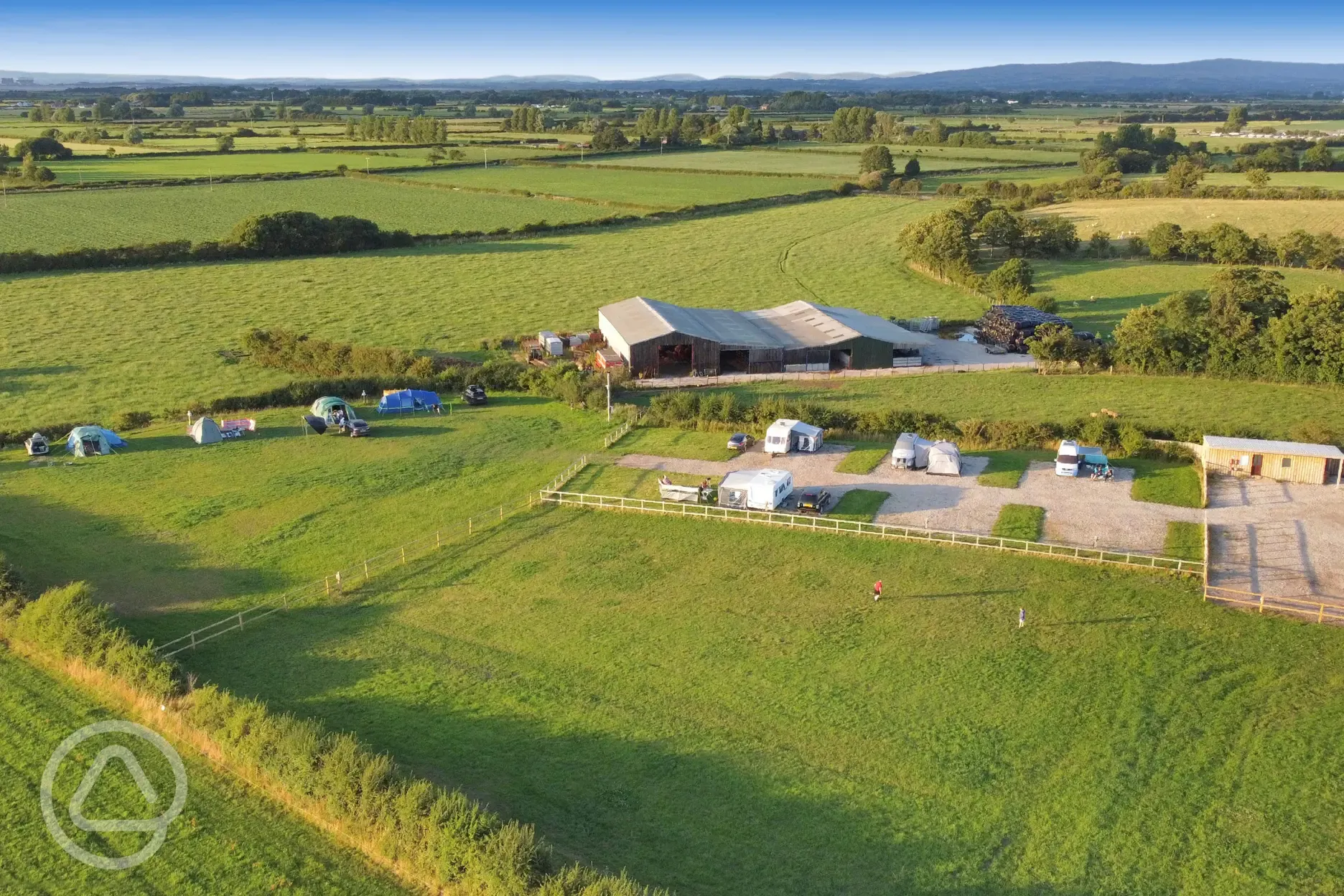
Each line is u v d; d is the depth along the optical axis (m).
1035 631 44.38
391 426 76.94
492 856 28.78
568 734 37.41
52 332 103.56
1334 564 49.88
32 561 51.91
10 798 33.12
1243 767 35.06
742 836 32.12
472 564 52.50
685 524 57.00
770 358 91.94
